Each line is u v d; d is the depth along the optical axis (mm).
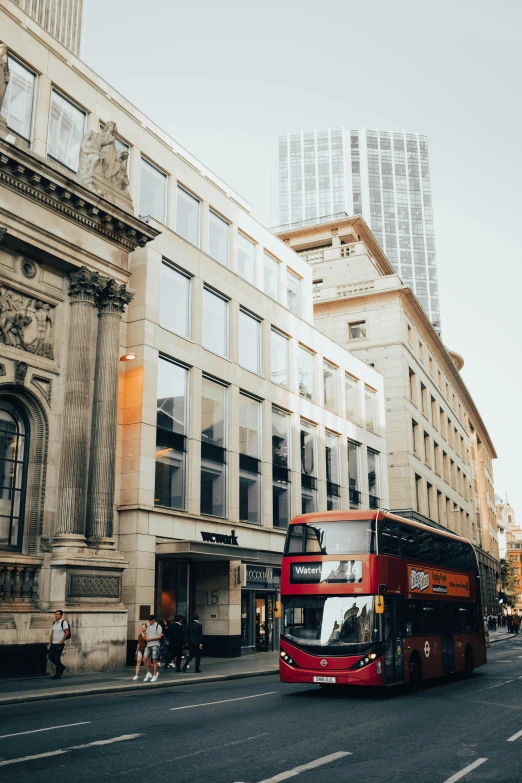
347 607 17938
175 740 11070
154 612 27172
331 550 18484
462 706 16094
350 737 11727
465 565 25953
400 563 19594
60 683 19000
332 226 75125
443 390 73062
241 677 23031
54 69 26453
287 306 41469
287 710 15016
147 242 28547
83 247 24766
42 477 23062
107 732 11680
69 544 22516
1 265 22672
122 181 26797
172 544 26828
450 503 70938
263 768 9234
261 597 34438
